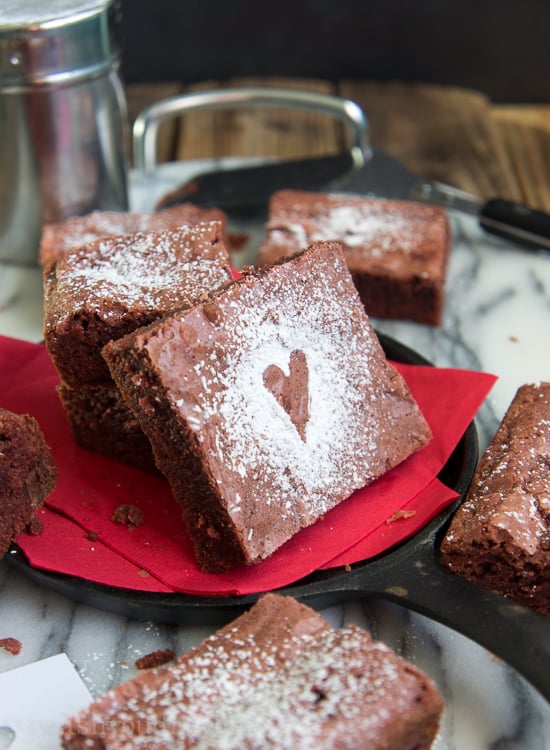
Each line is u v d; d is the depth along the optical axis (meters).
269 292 0.45
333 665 0.38
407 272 0.58
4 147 0.60
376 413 0.48
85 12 0.58
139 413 0.43
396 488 0.47
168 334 0.42
